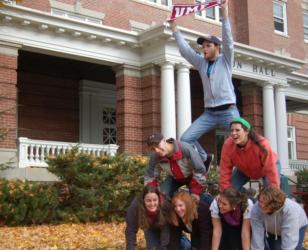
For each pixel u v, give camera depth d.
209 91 6.21
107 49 17.38
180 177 6.08
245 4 26.20
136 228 5.94
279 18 29.22
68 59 18.78
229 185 5.85
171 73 17.28
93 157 13.12
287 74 22.44
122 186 13.09
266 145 5.55
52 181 14.54
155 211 5.71
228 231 5.98
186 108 17.47
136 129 17.70
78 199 12.77
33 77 20.27
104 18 20.50
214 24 24.72
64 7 19.34
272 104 20.94
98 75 21.75
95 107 22.06
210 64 6.23
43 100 20.45
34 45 15.66
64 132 20.95
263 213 5.43
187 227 5.81
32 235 10.22
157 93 17.70
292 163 25.75
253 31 26.30
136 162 13.65
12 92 14.97
